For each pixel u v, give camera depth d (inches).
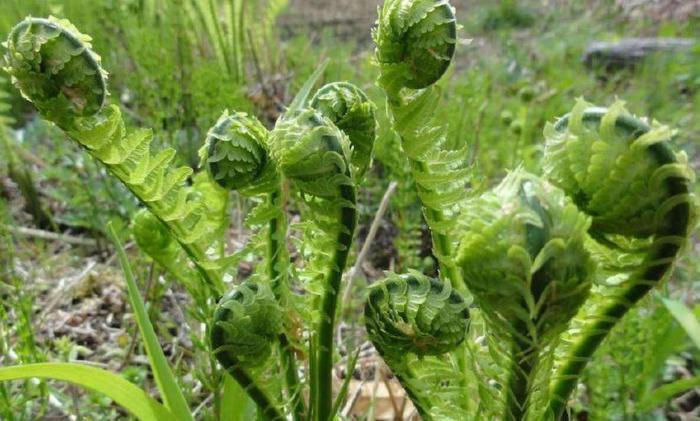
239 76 50.6
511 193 10.0
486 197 10.2
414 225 31.6
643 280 11.3
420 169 13.1
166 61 44.0
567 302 10.2
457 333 12.0
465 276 10.5
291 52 57.6
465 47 72.2
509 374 11.8
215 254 16.0
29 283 30.8
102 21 53.2
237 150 13.1
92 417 23.6
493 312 10.7
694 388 26.4
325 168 11.5
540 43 72.8
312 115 11.9
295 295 13.9
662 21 79.8
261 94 47.4
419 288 12.1
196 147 40.3
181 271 16.8
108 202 36.4
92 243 35.6
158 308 26.8
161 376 15.1
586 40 73.0
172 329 28.9
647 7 82.0
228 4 49.9
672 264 11.2
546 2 89.4
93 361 27.8
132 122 42.9
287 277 14.1
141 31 48.7
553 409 12.8
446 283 12.1
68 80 12.3
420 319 11.9
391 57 12.4
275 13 55.2
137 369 25.2
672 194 10.3
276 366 14.9
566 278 9.9
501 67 62.2
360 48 72.8
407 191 32.2
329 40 69.1
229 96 40.4
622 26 77.6
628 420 23.2
